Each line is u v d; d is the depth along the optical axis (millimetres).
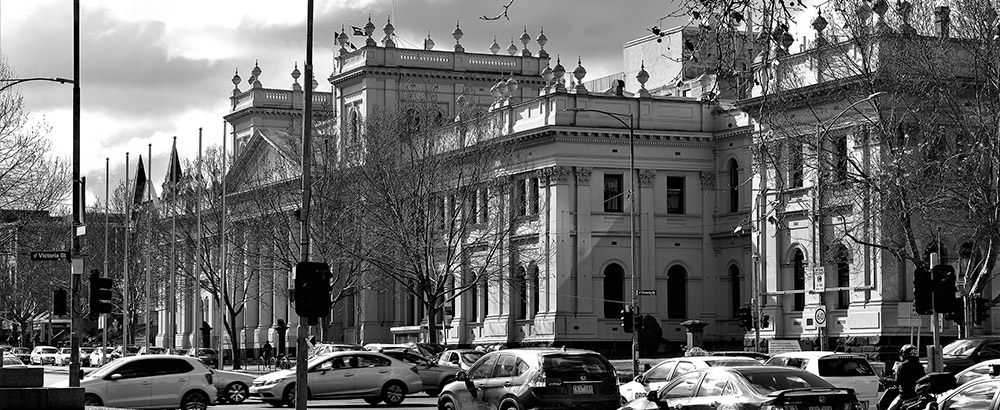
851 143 62469
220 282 93188
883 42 55688
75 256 43188
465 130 81062
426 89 87000
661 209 87312
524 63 106000
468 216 81812
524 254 87250
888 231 57844
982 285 53031
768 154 54719
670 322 87438
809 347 70625
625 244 86750
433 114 81688
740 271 85938
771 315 73938
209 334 113062
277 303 112375
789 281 73125
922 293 34531
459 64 104188
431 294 76312
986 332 68688
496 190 83375
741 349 85625
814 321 62312
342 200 80875
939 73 54469
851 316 68625
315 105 112812
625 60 105250
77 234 43250
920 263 53938
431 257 77500
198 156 88812
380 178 77875
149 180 96438
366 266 85375
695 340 75125
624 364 74188
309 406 50562
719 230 87500
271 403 50562
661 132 86500
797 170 70125
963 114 54656
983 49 53188
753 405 26922
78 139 43938
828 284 70188
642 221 86750
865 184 56031
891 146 54344
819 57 59594
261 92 121125
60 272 134000
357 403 52781
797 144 58969
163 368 46031
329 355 50344
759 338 71188
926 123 53781
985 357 51312
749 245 85000
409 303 99938
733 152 86625
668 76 100000
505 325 88750
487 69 104625
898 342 66688
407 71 101875
